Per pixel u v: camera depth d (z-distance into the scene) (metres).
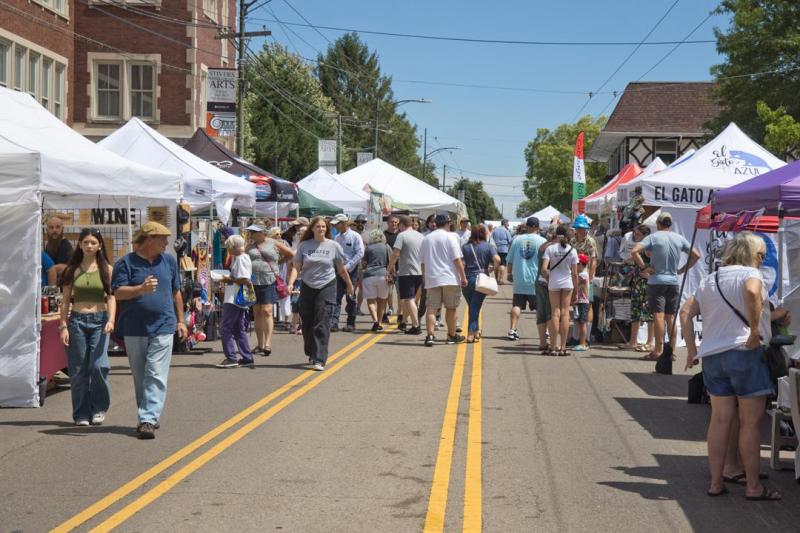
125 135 15.64
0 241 9.62
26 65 27.34
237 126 28.66
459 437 8.23
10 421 8.96
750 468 6.38
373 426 8.67
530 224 16.08
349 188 25.44
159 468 7.07
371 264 17.34
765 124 28.55
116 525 5.65
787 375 6.59
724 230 11.02
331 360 13.28
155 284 8.23
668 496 6.44
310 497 6.29
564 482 6.77
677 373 12.29
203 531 5.54
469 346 15.05
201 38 33.31
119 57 32.28
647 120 46.94
